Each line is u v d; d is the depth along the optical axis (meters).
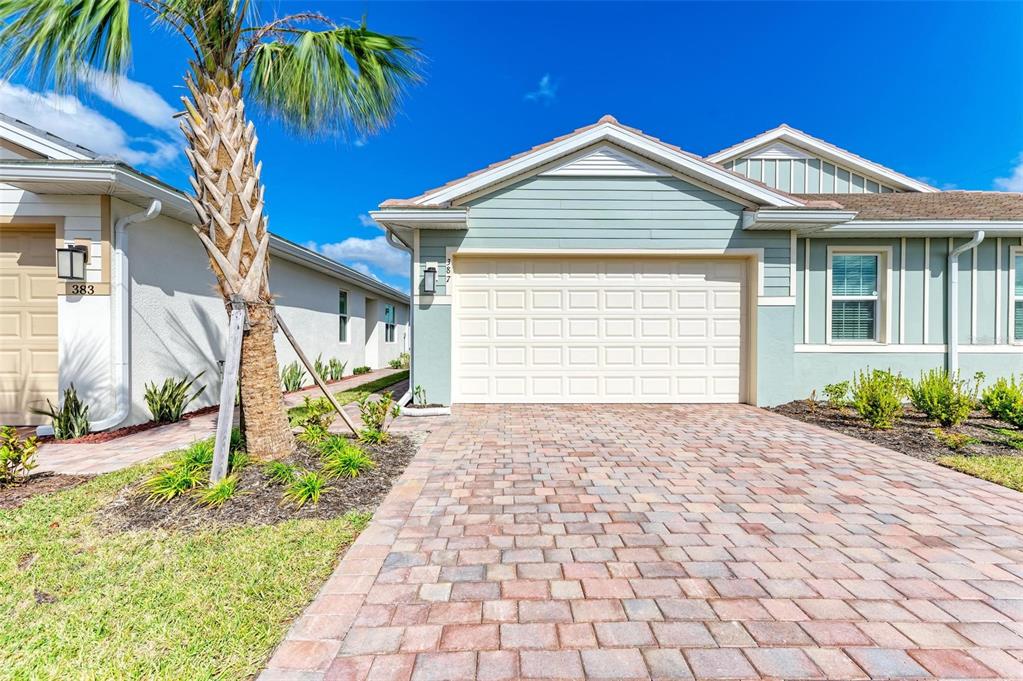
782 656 1.88
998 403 5.90
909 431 5.88
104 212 5.90
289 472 3.69
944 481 4.02
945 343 8.09
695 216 7.56
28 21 3.15
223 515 3.20
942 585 2.41
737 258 7.90
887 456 4.80
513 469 4.37
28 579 2.42
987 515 3.29
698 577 2.47
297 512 3.27
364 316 16.53
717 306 7.98
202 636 1.98
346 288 14.46
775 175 10.61
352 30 4.24
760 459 4.70
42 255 6.13
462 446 5.21
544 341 7.93
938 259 8.10
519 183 7.54
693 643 1.96
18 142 5.82
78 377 5.88
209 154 3.67
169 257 7.14
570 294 7.93
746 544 2.85
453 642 1.96
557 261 7.91
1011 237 8.09
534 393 7.93
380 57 4.49
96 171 5.36
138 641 1.95
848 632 2.03
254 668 1.80
